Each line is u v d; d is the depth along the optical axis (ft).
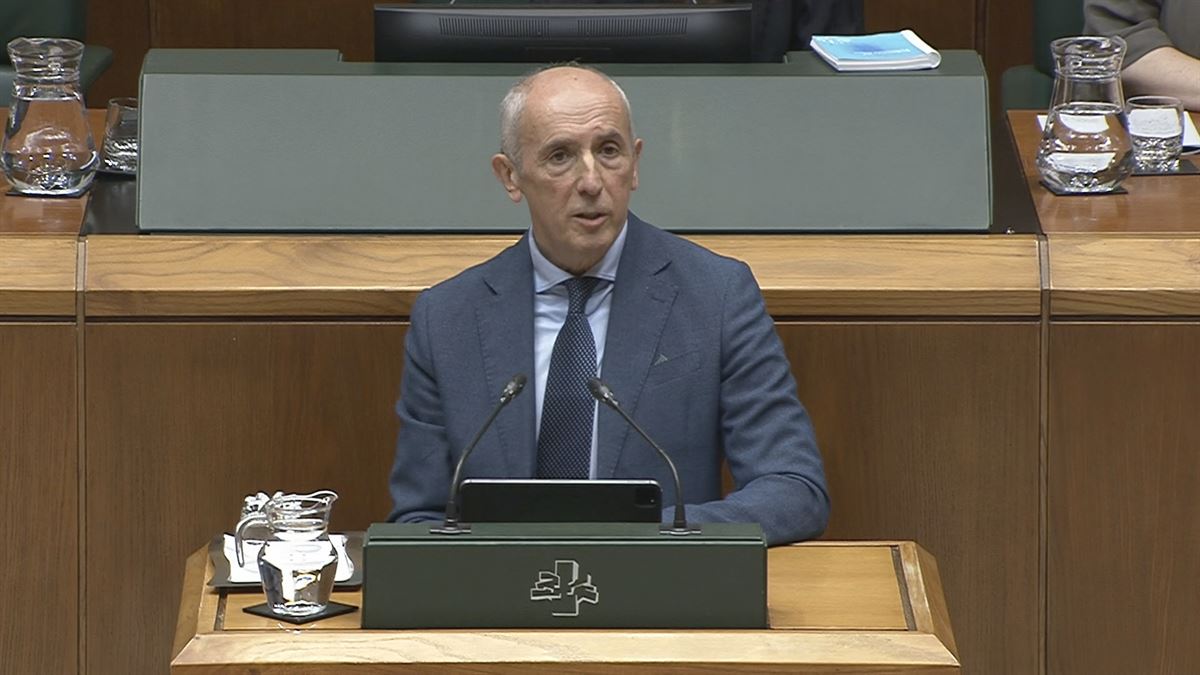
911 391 39.96
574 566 27.78
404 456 35.35
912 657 27.58
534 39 42.42
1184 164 46.52
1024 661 40.32
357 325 39.88
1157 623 40.01
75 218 41.75
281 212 40.83
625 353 34.58
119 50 83.15
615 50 42.60
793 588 30.09
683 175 41.11
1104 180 42.86
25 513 39.81
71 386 39.60
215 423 39.96
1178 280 39.24
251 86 41.65
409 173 41.14
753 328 34.83
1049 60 65.16
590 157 33.50
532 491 29.30
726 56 43.06
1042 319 39.58
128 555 40.04
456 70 42.14
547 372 35.09
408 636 27.58
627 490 29.27
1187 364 39.47
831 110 41.52
